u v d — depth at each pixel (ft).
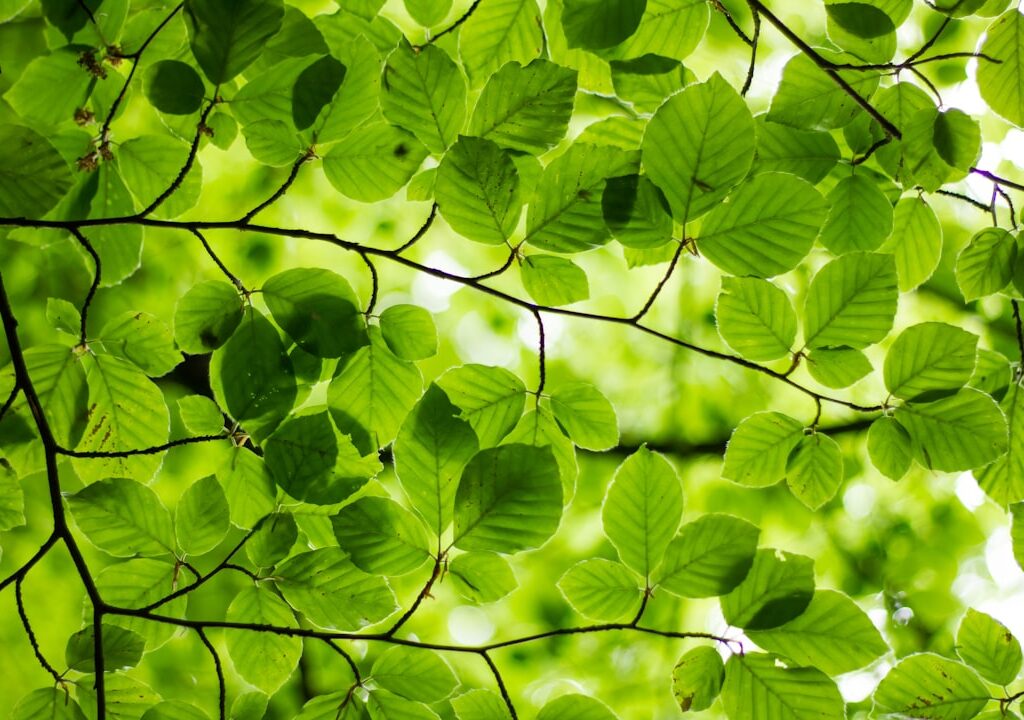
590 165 6.53
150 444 6.75
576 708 6.50
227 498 6.72
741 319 6.70
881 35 6.68
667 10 6.73
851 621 6.48
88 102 6.77
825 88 6.78
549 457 6.45
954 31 10.91
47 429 6.55
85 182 6.76
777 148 6.82
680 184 6.49
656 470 6.51
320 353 6.61
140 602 6.68
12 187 6.48
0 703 12.50
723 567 6.49
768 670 6.49
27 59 11.16
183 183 6.81
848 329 6.68
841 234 6.87
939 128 6.71
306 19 6.57
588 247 6.57
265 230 6.61
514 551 6.47
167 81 6.57
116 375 6.71
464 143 6.48
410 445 6.48
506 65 6.55
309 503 6.66
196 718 6.61
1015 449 6.90
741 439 6.78
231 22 6.48
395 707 6.55
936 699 6.76
